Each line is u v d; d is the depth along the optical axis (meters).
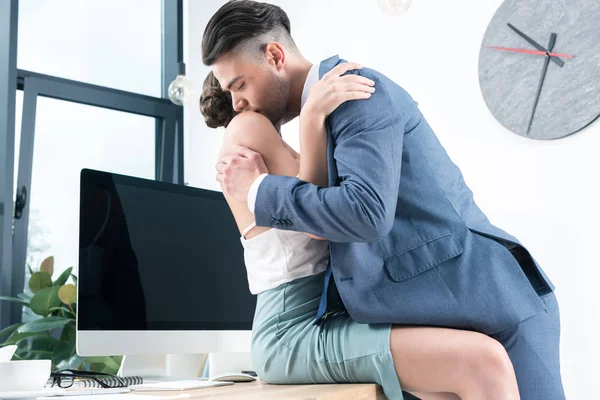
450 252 1.19
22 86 3.48
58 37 3.65
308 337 1.24
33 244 3.43
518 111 2.58
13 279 3.32
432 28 2.88
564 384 2.38
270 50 1.34
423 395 1.19
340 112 1.20
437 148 1.30
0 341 3.18
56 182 3.55
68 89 3.61
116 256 1.76
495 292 1.16
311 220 1.13
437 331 1.13
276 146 1.32
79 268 1.67
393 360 1.13
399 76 2.96
